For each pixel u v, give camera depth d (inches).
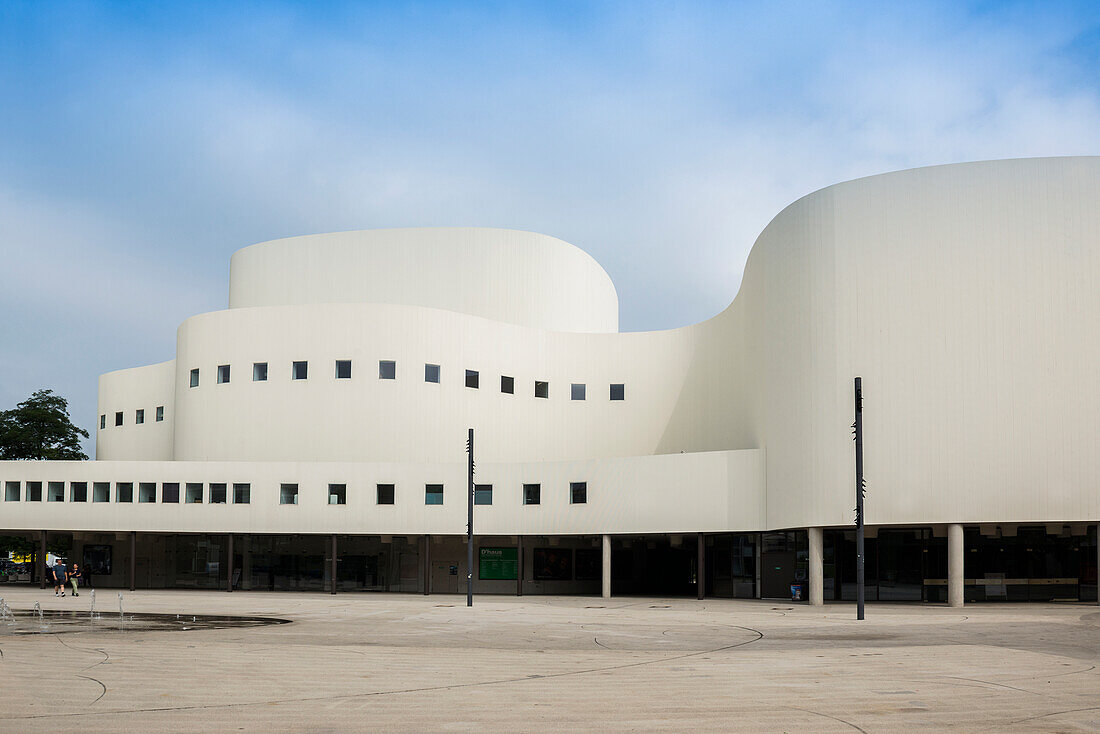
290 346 2081.7
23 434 2650.1
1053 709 539.2
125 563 2175.2
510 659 781.9
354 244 2308.1
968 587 1609.3
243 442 2071.9
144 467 1984.5
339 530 1942.7
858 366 1556.3
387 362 2064.5
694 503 1790.1
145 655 789.2
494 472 1943.9
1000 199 1501.0
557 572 2103.8
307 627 1104.2
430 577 2037.4
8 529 2003.0
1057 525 1545.3
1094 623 1167.6
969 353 1493.6
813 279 1625.2
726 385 2039.9
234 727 479.5
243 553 2066.9
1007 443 1471.5
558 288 2375.7
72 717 505.0
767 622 1208.2
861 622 1200.8
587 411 2228.1
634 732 471.2
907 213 1541.6
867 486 1530.5
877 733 470.9
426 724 489.7
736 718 509.0
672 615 1342.3
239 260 2386.8
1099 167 1488.7
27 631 1024.2
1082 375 1464.1
